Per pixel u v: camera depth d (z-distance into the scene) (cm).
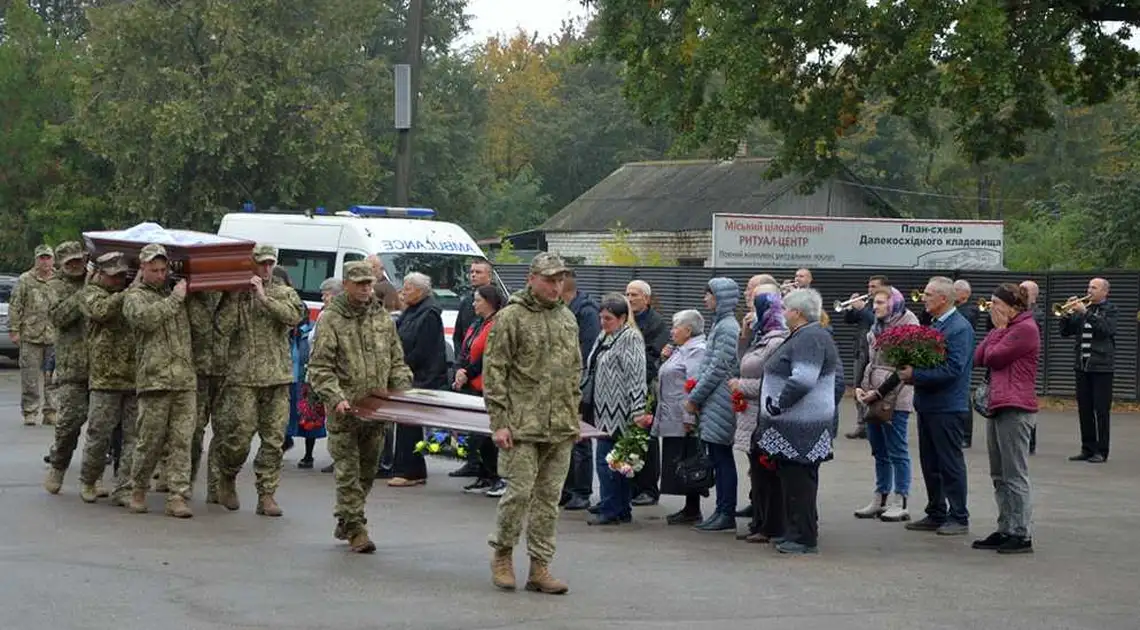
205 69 3712
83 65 3925
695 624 805
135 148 3684
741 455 1672
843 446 1791
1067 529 1190
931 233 2950
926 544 1104
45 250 1827
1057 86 2370
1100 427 1705
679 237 4262
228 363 1172
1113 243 3584
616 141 7406
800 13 2372
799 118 2511
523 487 877
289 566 951
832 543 1104
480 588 894
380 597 857
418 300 1398
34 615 791
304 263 2111
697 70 2547
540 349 879
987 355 1074
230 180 3788
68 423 1236
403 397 1020
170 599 838
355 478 1002
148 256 1119
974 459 1681
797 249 2892
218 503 1213
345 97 3866
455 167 5650
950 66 2130
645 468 1280
